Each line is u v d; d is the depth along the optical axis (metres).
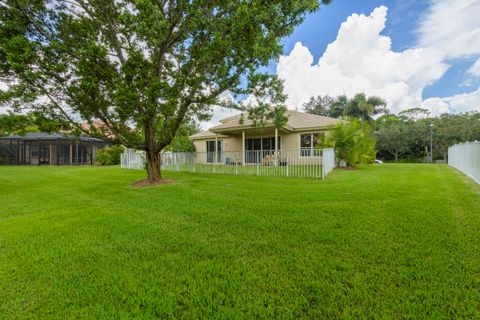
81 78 6.91
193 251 3.10
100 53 6.61
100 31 7.95
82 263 2.88
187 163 14.40
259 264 2.71
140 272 2.64
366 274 2.43
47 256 3.06
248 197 6.08
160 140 8.85
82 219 4.59
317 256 2.84
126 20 6.45
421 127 25.41
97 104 7.29
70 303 2.16
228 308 2.03
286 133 16.23
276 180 8.90
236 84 7.55
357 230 3.57
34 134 25.28
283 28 6.89
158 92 6.68
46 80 6.75
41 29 6.93
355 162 13.07
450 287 2.19
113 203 5.95
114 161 22.97
